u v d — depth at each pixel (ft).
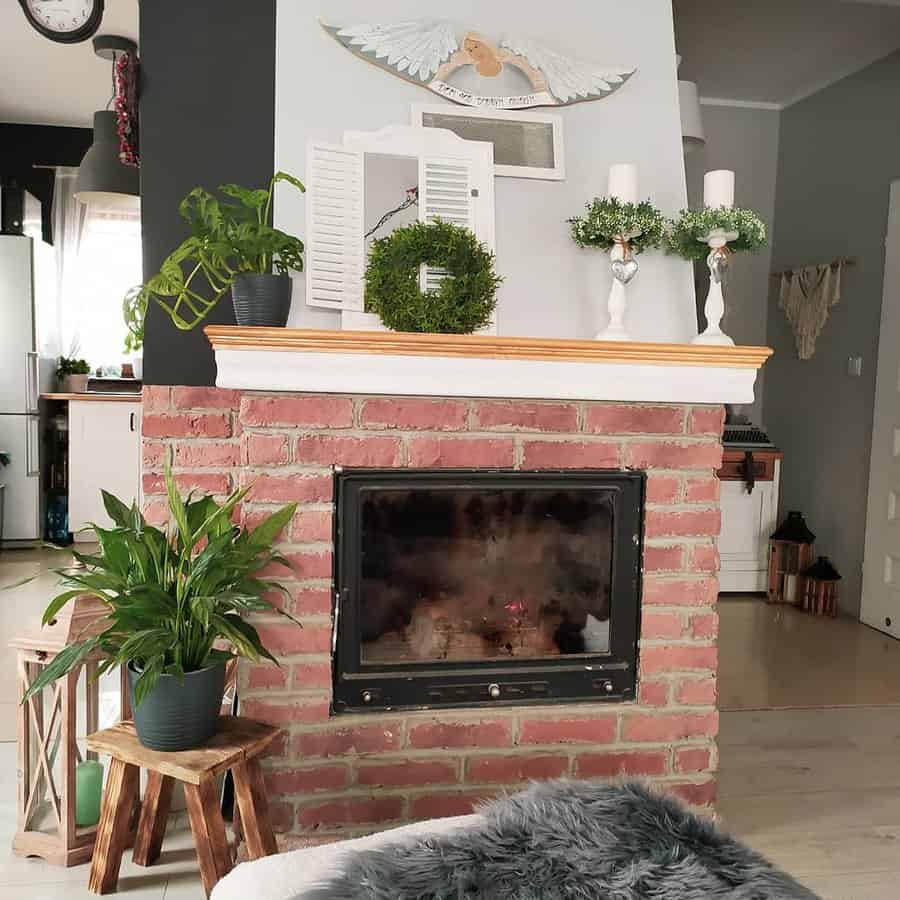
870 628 14.33
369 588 7.05
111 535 5.99
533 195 7.70
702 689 7.47
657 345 6.95
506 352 6.76
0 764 8.21
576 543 7.34
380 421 6.83
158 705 5.77
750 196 17.15
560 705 7.25
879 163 14.28
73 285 20.38
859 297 14.79
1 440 18.15
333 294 7.07
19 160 19.90
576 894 3.78
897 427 13.82
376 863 3.91
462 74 7.72
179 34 7.61
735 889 3.91
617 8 8.12
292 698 6.82
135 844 6.60
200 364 7.79
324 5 7.53
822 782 8.47
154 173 7.62
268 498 6.72
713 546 7.43
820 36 13.58
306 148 7.23
